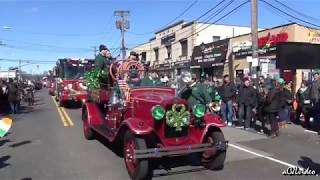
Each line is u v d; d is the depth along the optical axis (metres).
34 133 9.77
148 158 5.41
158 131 5.69
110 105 7.30
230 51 19.30
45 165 6.47
